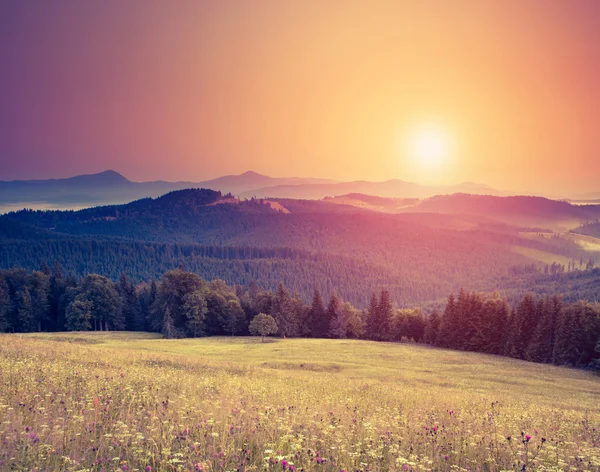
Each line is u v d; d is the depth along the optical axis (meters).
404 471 7.16
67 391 12.30
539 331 72.56
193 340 74.69
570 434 13.30
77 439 7.46
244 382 19.77
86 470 6.05
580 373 60.34
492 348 79.38
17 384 12.16
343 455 7.75
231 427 8.71
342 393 20.53
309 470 6.72
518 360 71.50
